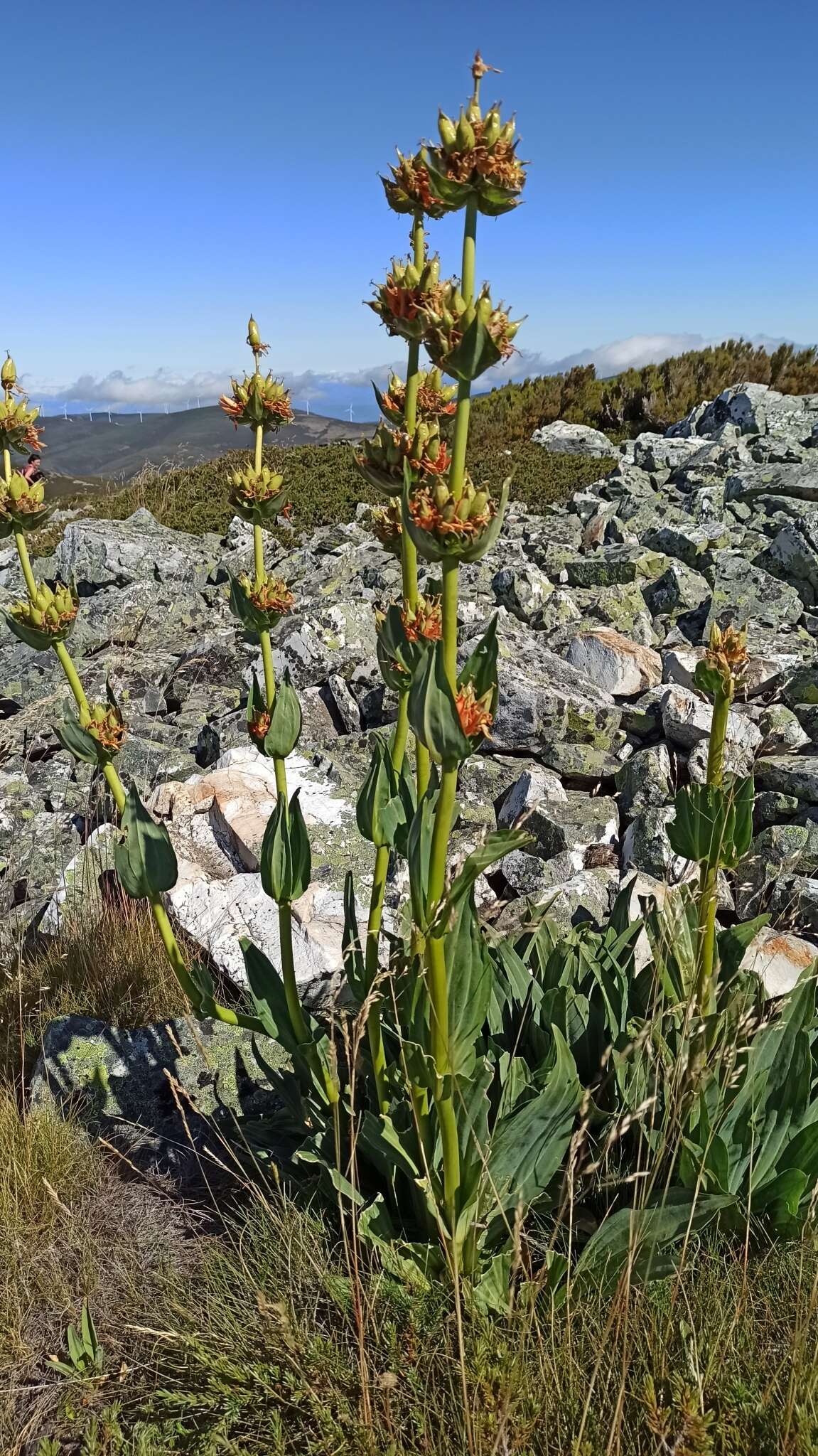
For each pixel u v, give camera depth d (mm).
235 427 1083
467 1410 797
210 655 3090
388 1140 984
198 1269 1113
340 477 5109
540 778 2084
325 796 2027
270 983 1153
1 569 4871
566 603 2945
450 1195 923
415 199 837
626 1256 940
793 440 4602
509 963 1250
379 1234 1018
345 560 3711
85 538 3936
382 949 1558
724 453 4570
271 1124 1241
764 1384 860
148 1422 945
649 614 2973
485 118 713
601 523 3912
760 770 2027
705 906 993
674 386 7250
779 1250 990
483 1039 1189
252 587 1074
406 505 752
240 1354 951
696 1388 799
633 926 1317
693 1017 958
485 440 6637
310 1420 893
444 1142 897
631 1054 1080
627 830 1984
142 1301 1074
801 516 3334
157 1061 1410
